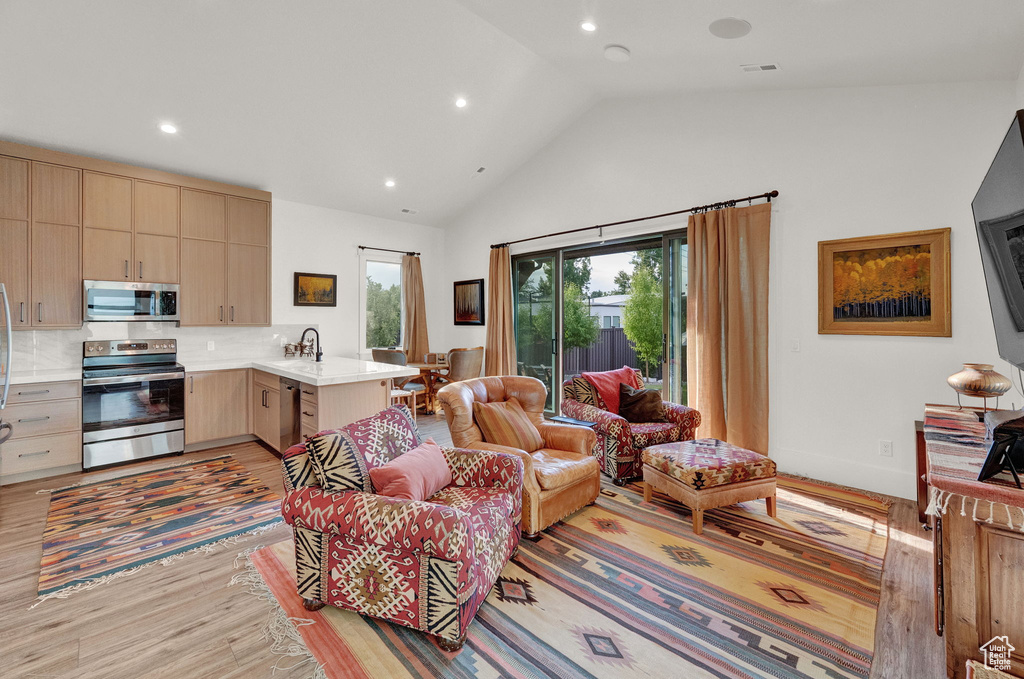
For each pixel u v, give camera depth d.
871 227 3.20
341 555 1.81
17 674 1.54
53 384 3.49
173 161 4.18
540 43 3.57
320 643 1.70
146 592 2.04
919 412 3.06
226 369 4.41
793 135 3.54
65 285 3.71
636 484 3.42
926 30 2.35
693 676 1.55
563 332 5.39
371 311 6.21
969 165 2.86
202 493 3.23
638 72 3.74
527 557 2.35
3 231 3.46
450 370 5.74
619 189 4.64
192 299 4.37
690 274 4.00
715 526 2.70
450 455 2.38
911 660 1.61
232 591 2.05
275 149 4.36
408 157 4.95
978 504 1.39
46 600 1.97
